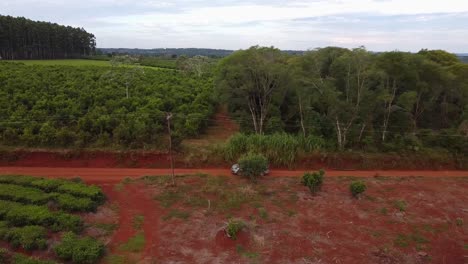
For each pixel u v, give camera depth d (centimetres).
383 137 3284
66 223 1862
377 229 2048
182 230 1964
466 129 3275
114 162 2892
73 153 2891
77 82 5056
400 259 1781
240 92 3372
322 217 2155
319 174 2467
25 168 2767
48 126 3058
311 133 3347
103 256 1705
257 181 2652
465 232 2064
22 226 1864
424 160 3112
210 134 3681
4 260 1566
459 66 3541
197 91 5116
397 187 2634
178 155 2984
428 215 2228
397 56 3194
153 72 7206
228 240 1852
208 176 2698
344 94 3288
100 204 2200
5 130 3022
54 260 1641
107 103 3941
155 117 3497
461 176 2944
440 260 1797
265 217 2122
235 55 3478
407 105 3073
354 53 3075
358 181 2534
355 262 1739
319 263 1717
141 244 1822
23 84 4531
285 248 1828
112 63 5803
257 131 3538
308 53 3588
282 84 3359
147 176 2672
